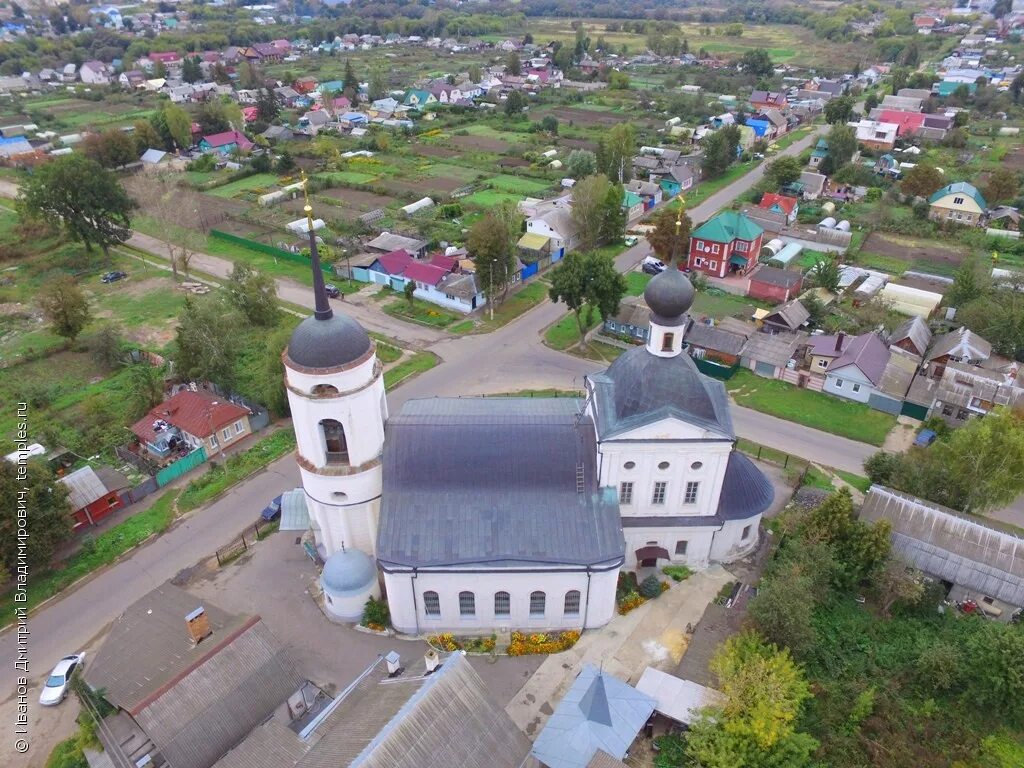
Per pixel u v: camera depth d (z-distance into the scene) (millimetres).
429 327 95875
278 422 75250
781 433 72938
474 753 33781
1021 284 99188
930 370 81688
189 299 82812
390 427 50344
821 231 122875
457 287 99562
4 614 51906
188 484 65625
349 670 47062
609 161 150875
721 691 41875
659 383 48750
